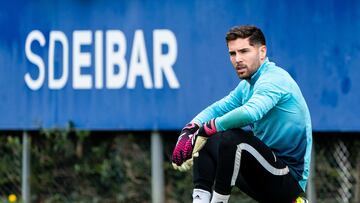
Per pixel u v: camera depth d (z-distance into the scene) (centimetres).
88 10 2750
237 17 2603
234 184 1611
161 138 2725
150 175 2773
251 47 1634
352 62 2520
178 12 2661
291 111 1652
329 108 2539
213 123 1591
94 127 2762
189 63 2655
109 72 2738
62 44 2788
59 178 2886
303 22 2553
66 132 2797
